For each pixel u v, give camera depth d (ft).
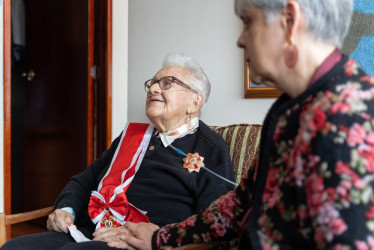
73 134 9.50
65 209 4.79
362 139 2.00
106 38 8.92
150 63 9.16
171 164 4.93
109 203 4.79
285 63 2.46
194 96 5.32
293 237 2.25
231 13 8.25
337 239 1.94
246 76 7.77
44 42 10.24
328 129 2.08
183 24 8.75
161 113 5.15
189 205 4.82
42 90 10.40
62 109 9.80
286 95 2.73
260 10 2.48
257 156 3.06
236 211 3.22
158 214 4.74
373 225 1.89
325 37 2.38
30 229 10.11
